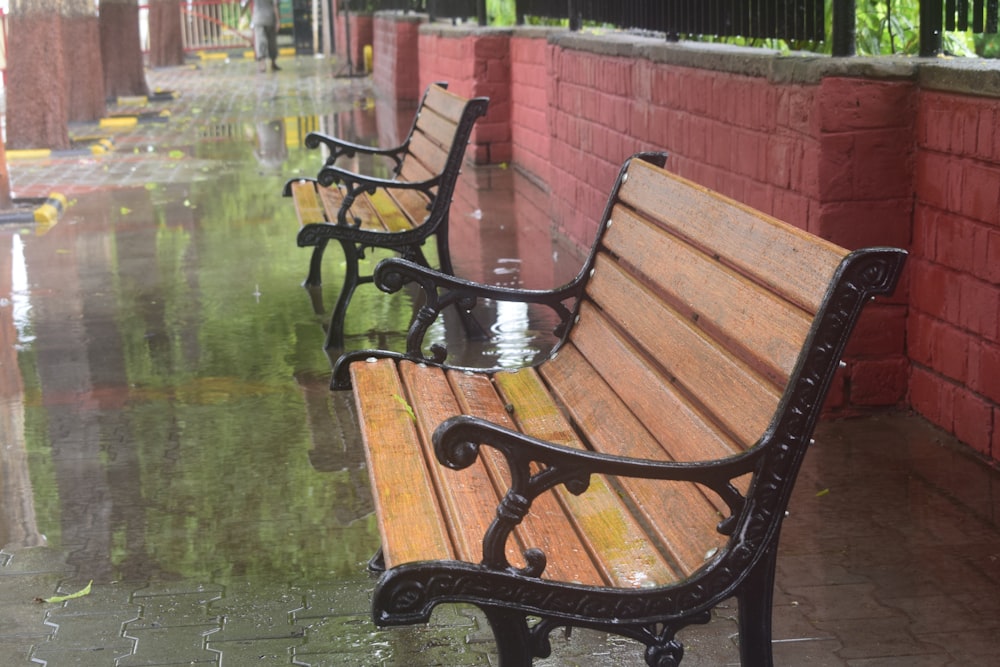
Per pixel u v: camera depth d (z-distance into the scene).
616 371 3.62
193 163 14.27
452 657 3.39
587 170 8.38
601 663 3.36
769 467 2.60
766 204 5.45
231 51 39.28
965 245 4.62
